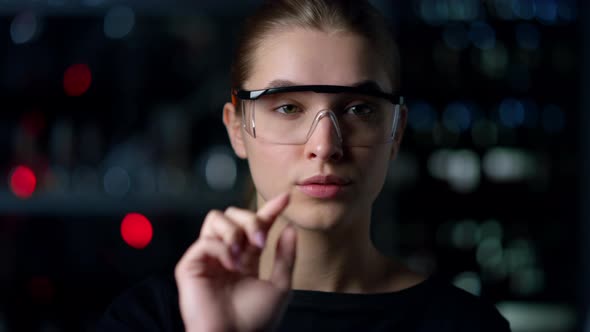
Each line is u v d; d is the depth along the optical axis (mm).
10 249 2191
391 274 1083
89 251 2209
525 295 2354
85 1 2064
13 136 2137
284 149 904
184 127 2148
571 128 2350
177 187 2092
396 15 2242
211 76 2207
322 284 1012
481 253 2377
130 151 2133
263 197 954
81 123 2176
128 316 1069
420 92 2367
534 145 2377
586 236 2322
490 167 2379
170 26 2203
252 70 973
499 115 2375
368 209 1004
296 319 1002
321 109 895
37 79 2193
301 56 906
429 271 2365
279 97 907
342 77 902
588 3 2307
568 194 2361
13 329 2150
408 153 2357
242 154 1081
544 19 2348
